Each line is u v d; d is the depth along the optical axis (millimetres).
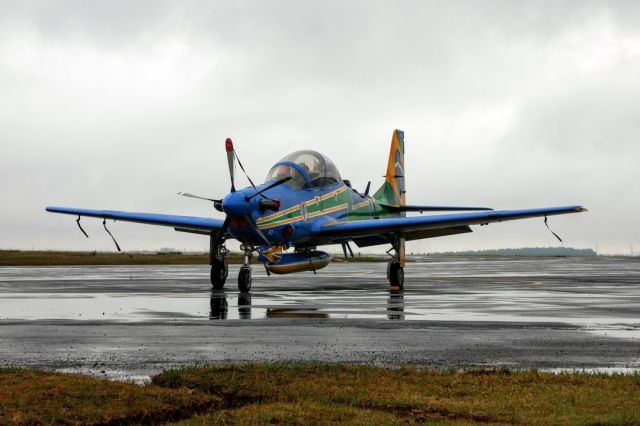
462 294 18453
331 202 22234
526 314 13141
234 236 19391
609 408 6074
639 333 10500
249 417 5793
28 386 6574
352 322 11867
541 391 6637
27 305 14914
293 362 8094
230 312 13508
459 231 22781
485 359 8398
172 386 6895
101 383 6750
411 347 9211
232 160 19562
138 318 12445
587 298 16984
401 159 28422
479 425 5633
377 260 63406
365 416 5836
